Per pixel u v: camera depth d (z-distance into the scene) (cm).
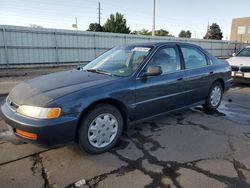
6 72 1282
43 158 302
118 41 2056
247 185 250
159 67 347
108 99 311
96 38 1927
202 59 478
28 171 272
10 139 354
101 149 314
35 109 270
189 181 256
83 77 341
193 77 434
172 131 396
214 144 348
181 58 423
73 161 296
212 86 498
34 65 1650
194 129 407
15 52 1555
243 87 805
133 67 358
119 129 332
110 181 255
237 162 297
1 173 267
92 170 276
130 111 339
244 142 357
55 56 1739
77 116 281
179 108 427
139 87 343
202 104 490
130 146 339
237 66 774
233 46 3095
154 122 440
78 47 1844
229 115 489
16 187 244
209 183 253
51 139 269
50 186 247
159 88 371
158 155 313
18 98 296
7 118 288
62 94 283
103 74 355
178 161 298
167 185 249
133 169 279
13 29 1516
